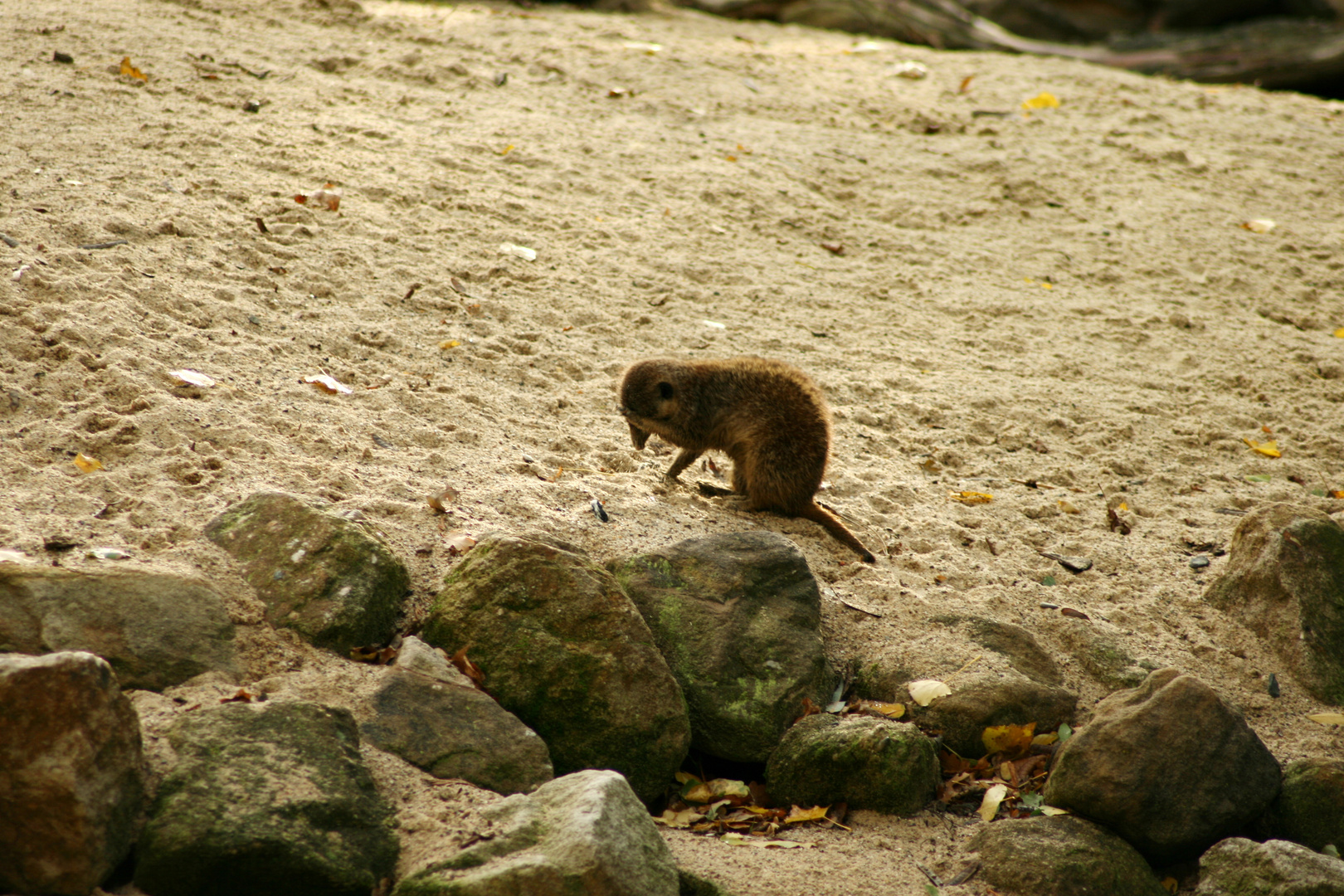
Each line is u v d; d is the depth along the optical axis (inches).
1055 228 660.1
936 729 270.5
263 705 209.2
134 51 624.7
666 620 272.4
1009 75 923.4
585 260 516.4
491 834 199.8
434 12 848.9
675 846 228.5
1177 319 555.8
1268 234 676.1
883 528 349.4
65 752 177.9
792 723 266.1
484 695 237.3
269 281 411.5
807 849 234.8
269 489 279.1
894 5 1111.0
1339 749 281.4
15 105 514.0
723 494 359.9
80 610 214.8
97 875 179.2
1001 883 231.0
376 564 253.4
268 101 607.5
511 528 292.2
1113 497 394.6
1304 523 327.0
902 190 681.6
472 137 628.1
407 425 339.0
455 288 453.7
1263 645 315.3
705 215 594.6
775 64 871.1
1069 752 255.1
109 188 442.9
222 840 182.4
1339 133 875.4
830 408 430.3
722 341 466.6
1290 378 511.2
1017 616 311.4
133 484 270.7
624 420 386.9
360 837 196.2
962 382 473.7
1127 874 236.7
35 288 345.7
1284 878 226.4
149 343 335.0
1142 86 939.3
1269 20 1184.8
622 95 743.1
